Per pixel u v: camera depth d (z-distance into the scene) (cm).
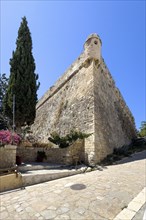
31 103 1462
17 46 1566
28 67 1512
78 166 1091
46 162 1191
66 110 1812
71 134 1196
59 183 757
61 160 1145
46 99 2462
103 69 1841
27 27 1627
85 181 767
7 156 869
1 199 607
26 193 655
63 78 2162
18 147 1182
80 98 1655
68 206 522
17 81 1451
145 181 758
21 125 1456
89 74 1652
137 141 2141
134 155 1502
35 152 1230
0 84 2195
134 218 449
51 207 521
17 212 504
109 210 492
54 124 1916
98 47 1705
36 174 804
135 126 2616
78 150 1220
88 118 1412
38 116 2498
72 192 634
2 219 470
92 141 1235
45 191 662
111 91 1994
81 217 457
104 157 1309
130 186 689
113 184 714
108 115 1686
